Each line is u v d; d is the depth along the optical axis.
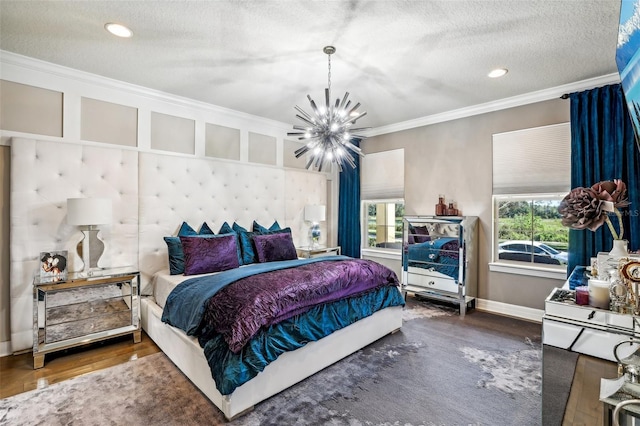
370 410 1.91
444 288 3.82
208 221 3.81
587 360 0.89
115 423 1.78
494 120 3.79
